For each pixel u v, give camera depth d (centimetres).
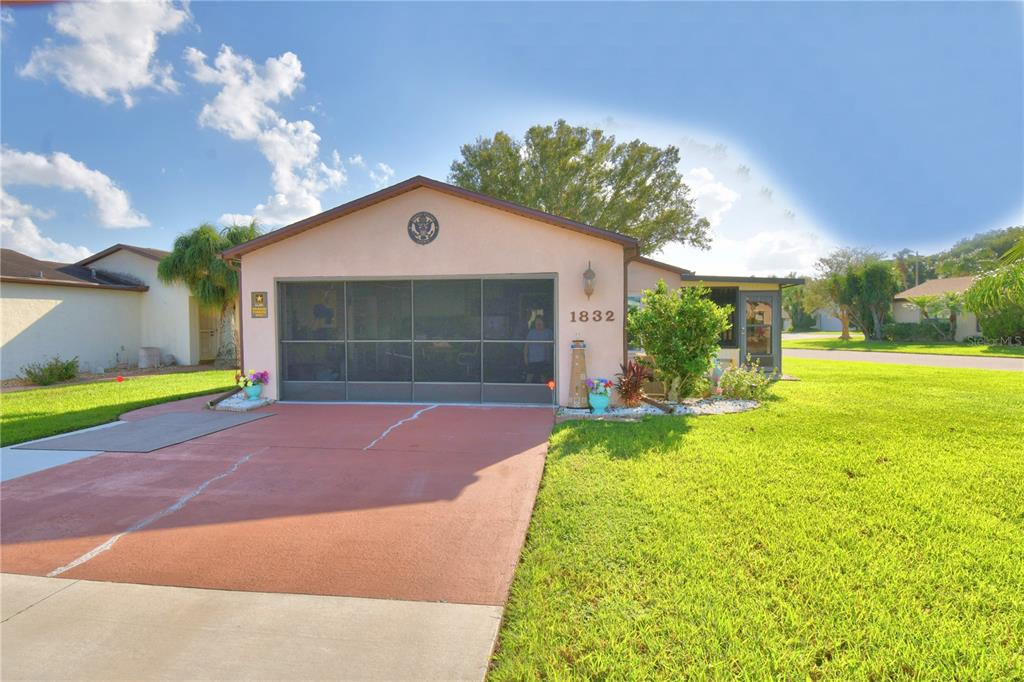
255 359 1059
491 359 1005
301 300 1058
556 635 273
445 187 973
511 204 960
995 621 280
